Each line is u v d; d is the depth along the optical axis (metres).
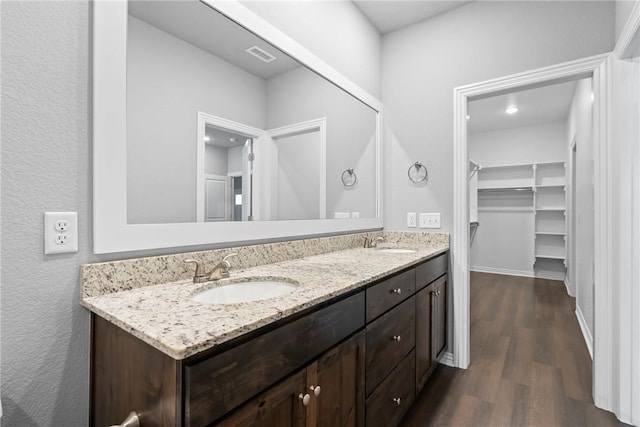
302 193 1.81
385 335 1.39
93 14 0.97
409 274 1.65
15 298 0.82
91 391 0.93
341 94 2.13
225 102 1.38
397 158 2.56
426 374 1.85
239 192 1.45
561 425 1.59
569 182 4.17
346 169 2.18
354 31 2.28
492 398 1.82
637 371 1.59
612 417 1.65
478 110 4.23
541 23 1.98
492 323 3.02
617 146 1.68
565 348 2.46
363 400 1.21
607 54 1.76
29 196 0.84
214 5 1.32
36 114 0.86
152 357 0.70
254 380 0.76
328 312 1.02
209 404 0.66
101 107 0.98
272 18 1.60
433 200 2.38
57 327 0.89
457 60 2.29
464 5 2.27
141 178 1.08
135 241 1.06
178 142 1.20
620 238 1.65
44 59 0.87
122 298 0.93
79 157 0.94
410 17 2.43
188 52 1.24
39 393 0.86
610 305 1.71
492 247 5.37
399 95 2.55
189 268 1.19
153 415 0.70
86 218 0.95
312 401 0.94
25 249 0.84
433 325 1.96
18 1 0.83
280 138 1.65
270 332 0.81
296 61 1.75
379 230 2.56
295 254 1.70
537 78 1.99
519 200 5.13
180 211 1.20
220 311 0.82
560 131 4.77
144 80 1.09
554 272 4.87
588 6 1.83
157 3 1.14
